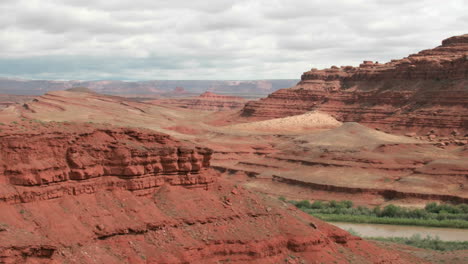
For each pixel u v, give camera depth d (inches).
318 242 2278.5
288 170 6481.3
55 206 1827.0
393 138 7485.2
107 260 1788.9
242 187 2438.5
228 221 2181.3
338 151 6663.4
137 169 2066.9
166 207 2089.1
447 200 5191.9
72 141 1961.1
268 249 2144.4
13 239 1581.0
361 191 5516.7
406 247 3312.0
